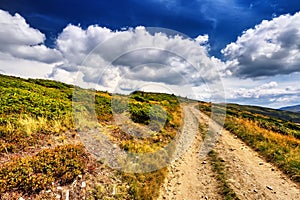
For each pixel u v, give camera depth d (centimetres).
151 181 938
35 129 1155
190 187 970
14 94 1681
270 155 1347
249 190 938
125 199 800
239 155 1388
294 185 1006
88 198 756
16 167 782
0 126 1085
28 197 692
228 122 2311
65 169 836
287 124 3077
